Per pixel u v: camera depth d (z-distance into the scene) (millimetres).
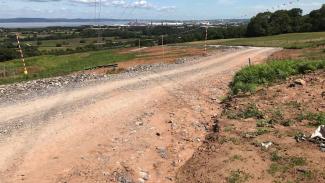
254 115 11969
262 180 7660
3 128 11391
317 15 102562
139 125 11688
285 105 12734
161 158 9289
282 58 32031
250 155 8750
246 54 40562
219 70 25312
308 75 17844
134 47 72000
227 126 11055
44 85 19734
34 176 8039
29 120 12258
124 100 15188
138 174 8352
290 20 104688
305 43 55688
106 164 8711
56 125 11617
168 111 13523
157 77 21797
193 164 8852
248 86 16375
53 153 9289
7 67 43594
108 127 11438
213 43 77562
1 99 16000
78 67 36531
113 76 22500
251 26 105750
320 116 10820
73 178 7984
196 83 19672
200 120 12664
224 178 7855
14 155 9156
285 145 9094
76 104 14477
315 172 7652
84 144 9930
